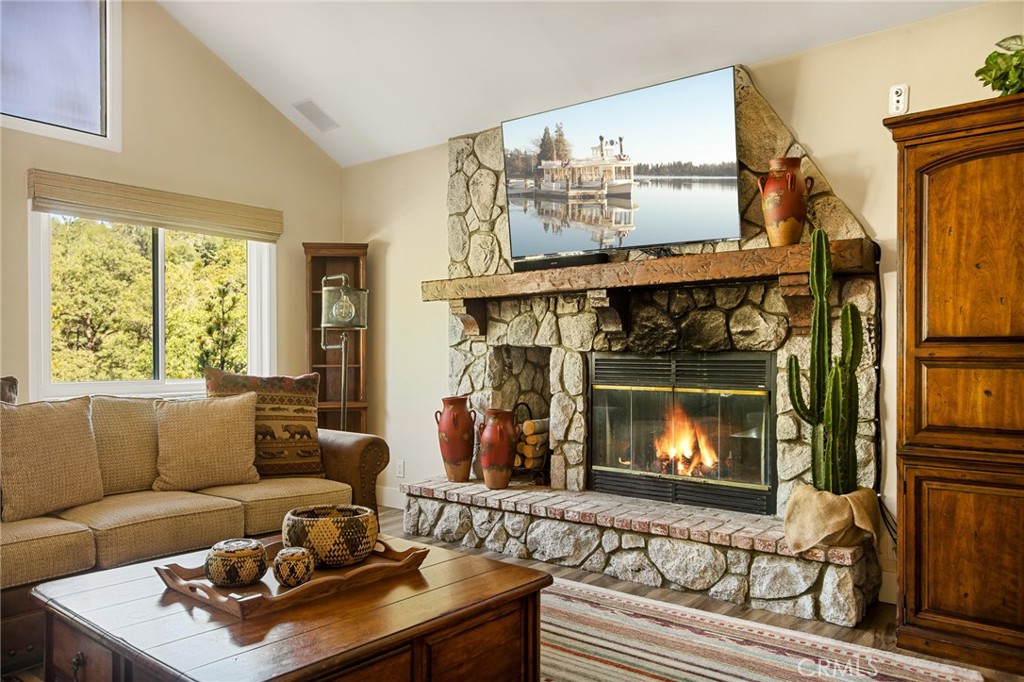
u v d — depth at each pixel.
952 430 2.65
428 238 5.07
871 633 2.87
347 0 4.07
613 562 3.59
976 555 2.59
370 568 2.01
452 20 3.98
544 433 4.57
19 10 4.02
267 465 3.49
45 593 1.94
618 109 3.86
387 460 3.65
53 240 4.15
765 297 3.63
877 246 3.27
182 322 4.79
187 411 3.33
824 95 3.46
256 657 1.51
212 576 1.92
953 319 2.65
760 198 3.60
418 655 1.72
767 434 3.67
